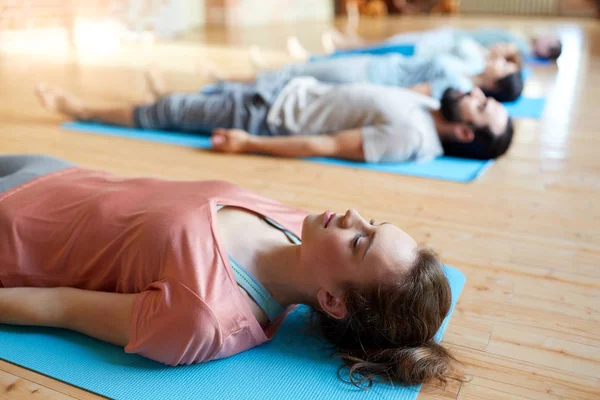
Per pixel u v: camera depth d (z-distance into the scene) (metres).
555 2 9.30
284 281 1.37
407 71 3.44
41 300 1.36
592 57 5.50
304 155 2.68
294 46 4.85
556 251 1.88
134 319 1.26
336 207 2.21
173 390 1.23
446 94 2.66
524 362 1.35
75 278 1.43
